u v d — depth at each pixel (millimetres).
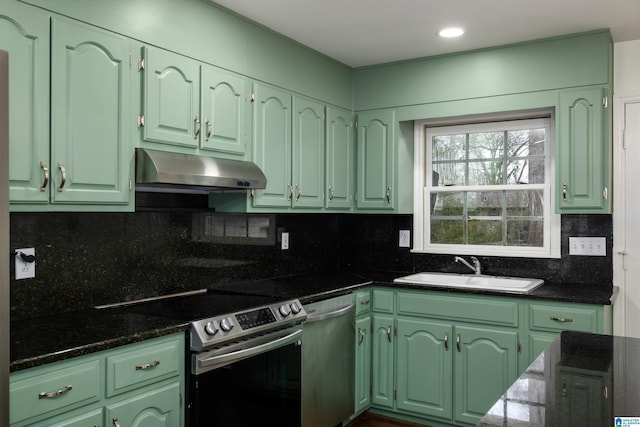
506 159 3561
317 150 3328
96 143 2012
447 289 3041
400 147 3611
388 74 3590
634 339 1805
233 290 2895
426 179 3838
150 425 1910
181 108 2361
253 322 2318
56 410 1610
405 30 2945
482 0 2535
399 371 3240
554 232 3305
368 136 3670
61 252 2213
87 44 1983
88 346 1687
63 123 1898
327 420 2902
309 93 3250
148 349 1900
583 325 2672
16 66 1760
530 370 1449
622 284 3100
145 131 2191
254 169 2693
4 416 1372
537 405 1188
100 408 1745
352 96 3719
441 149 3791
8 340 1373
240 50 2711
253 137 2797
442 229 3781
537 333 2801
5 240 1353
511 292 2852
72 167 1929
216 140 2545
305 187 3211
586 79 2977
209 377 2102
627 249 3088
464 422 3018
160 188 2564
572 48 3010
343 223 4094
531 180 3473
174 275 2730
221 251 3033
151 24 2230
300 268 3707
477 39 3102
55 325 1976
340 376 3014
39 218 2135
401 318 3234
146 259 2582
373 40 3117
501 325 2904
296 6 2600
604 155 2941
